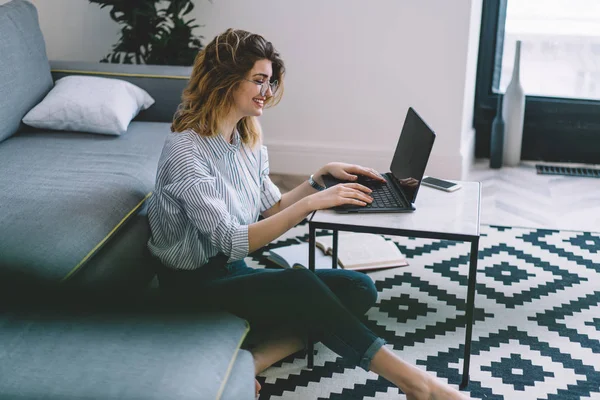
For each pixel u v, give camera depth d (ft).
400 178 6.72
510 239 9.14
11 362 4.37
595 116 11.70
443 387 5.45
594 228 9.43
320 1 10.80
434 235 5.83
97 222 6.51
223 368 4.54
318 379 6.40
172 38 10.48
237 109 6.19
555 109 11.82
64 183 7.18
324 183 6.85
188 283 6.39
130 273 6.70
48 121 8.84
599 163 11.94
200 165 6.08
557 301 7.68
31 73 8.93
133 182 7.50
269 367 6.58
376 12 10.65
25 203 6.59
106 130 8.84
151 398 4.09
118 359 4.42
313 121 11.42
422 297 7.77
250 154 6.70
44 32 11.61
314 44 11.02
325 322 5.68
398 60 10.80
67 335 4.66
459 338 7.01
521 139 11.87
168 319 4.94
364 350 5.58
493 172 11.62
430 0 10.41
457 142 10.96
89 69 9.73
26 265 5.51
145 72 9.69
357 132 11.32
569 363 6.60
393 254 8.54
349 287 6.53
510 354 6.75
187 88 6.24
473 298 6.02
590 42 11.56
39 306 5.03
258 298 5.83
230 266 6.48
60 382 4.20
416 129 6.64
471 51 10.90
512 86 11.44
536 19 11.61
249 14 11.11
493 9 11.57
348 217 6.09
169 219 6.26
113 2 10.30
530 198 10.47
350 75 11.05
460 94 10.72
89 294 5.33
